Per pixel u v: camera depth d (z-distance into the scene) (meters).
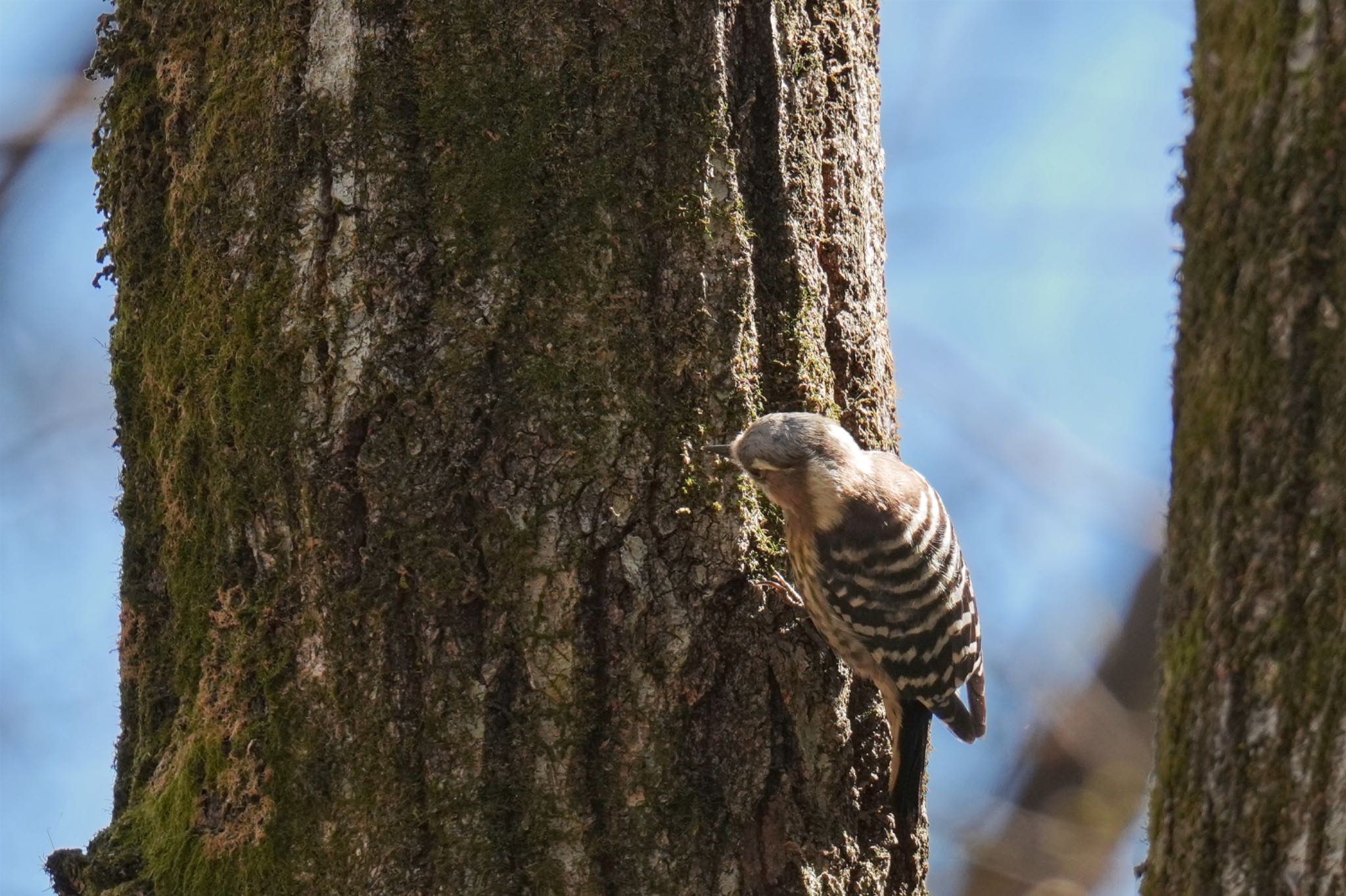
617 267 8.91
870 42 10.50
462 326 8.74
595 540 8.83
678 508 9.00
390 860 8.55
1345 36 6.39
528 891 8.59
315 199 8.83
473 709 8.63
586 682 8.74
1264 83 6.63
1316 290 6.46
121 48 9.59
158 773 9.34
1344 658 6.35
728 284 9.20
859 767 10.12
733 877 8.94
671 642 8.94
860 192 10.23
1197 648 6.91
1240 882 6.64
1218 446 6.82
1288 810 6.51
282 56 8.90
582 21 8.91
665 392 9.03
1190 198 7.08
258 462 8.90
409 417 8.70
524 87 8.84
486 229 8.78
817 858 9.28
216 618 9.07
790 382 9.61
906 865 10.13
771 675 9.30
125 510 9.66
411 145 8.80
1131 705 20.61
